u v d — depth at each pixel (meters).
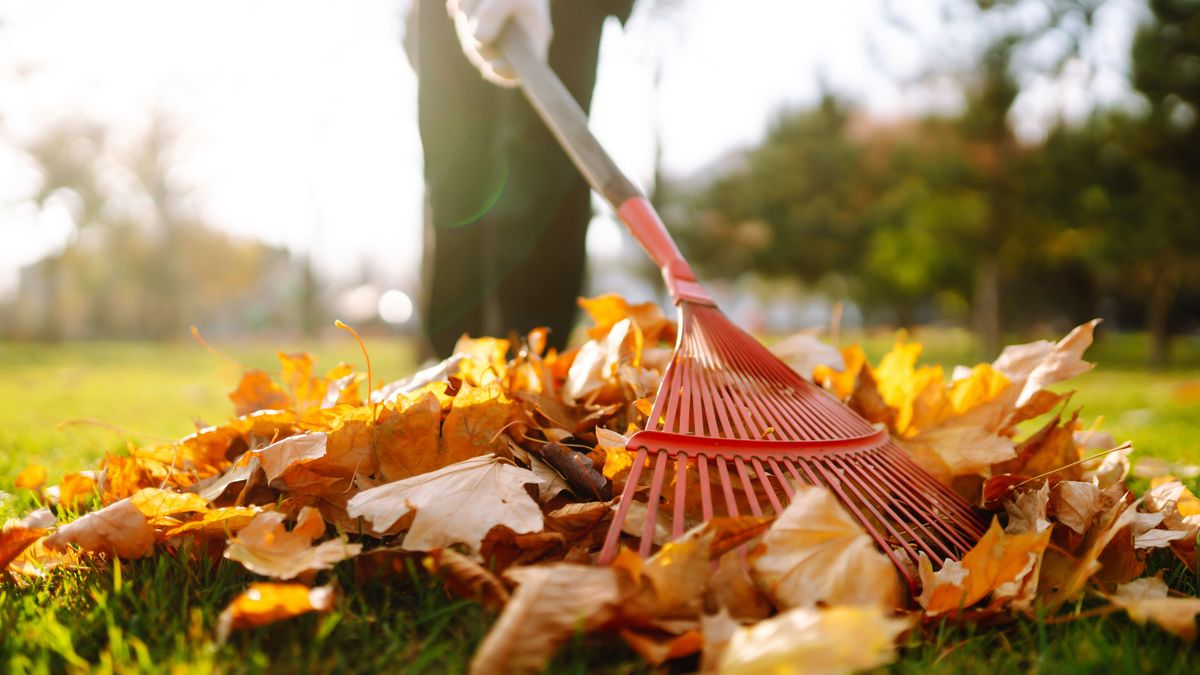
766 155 15.69
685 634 0.96
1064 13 10.26
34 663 0.98
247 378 1.59
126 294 27.16
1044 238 11.94
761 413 1.26
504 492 1.14
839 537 1.03
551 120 1.65
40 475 1.54
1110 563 1.16
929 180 11.64
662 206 14.48
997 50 10.75
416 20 2.43
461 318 2.61
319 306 30.77
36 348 16.97
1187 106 9.67
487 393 1.27
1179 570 1.23
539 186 2.48
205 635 1.02
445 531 1.09
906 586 1.09
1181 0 9.34
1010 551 1.08
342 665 0.98
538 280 2.56
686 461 1.13
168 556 1.17
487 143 2.40
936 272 14.63
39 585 1.17
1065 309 18.31
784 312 30.38
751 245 15.65
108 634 1.04
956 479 1.43
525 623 0.91
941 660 1.00
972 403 1.50
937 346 16.58
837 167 14.70
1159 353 12.21
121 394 5.29
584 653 0.98
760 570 1.02
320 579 1.14
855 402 1.51
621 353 1.51
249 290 33.34
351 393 1.48
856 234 15.01
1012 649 1.04
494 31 1.73
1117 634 1.06
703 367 1.32
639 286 19.64
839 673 0.84
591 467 1.23
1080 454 1.55
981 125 11.11
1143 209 10.04
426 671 0.99
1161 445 2.36
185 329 28.19
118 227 24.75
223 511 1.17
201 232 26.69
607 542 1.05
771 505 1.16
